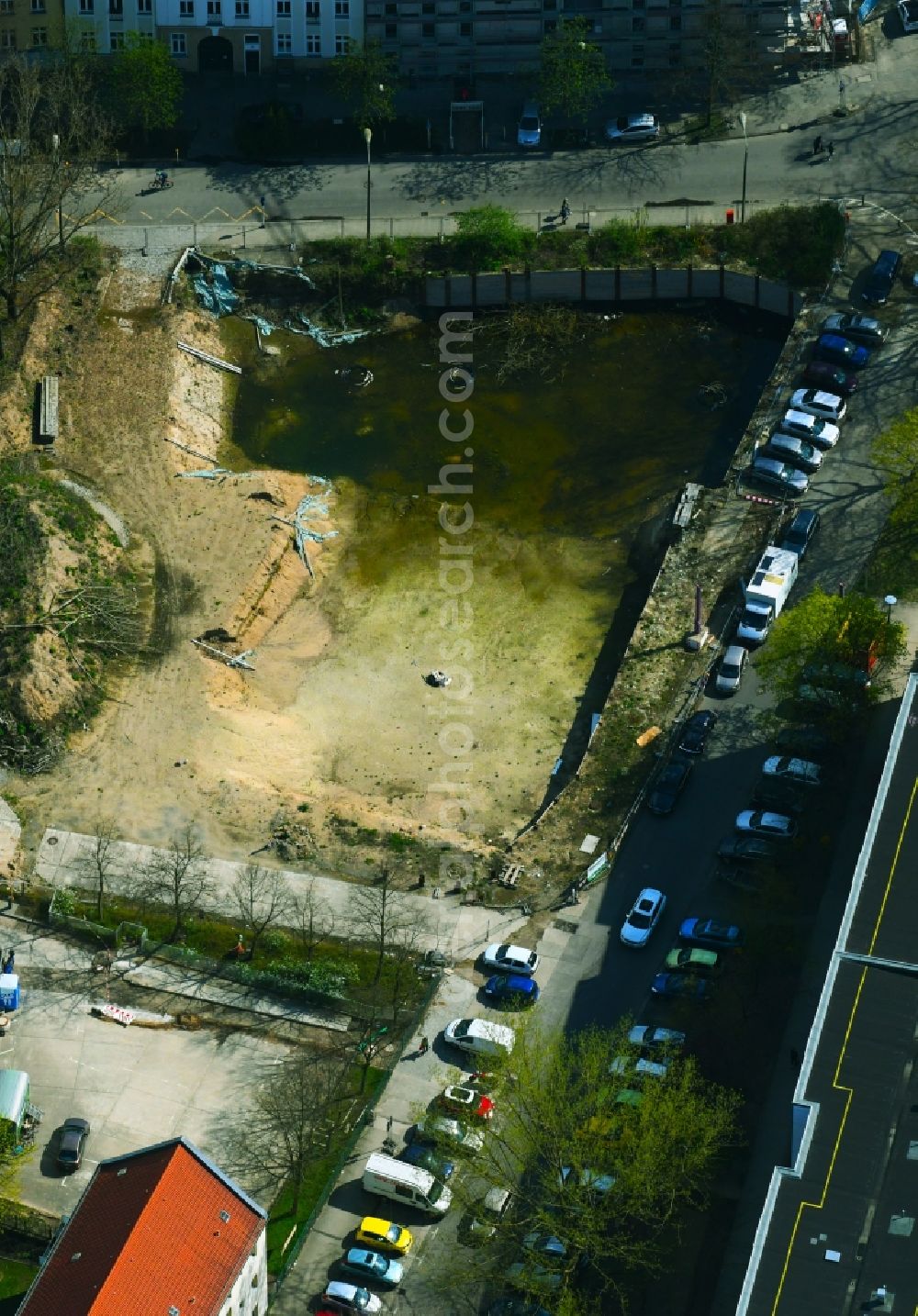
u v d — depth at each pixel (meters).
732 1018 189.75
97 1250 164.25
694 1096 176.75
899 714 187.00
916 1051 168.38
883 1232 159.50
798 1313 156.12
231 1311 167.75
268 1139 185.75
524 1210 179.38
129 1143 186.25
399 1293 175.75
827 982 171.88
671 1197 172.50
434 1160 181.50
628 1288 174.75
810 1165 162.75
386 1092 188.00
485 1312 174.38
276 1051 192.25
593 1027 190.12
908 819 180.75
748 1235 176.50
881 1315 155.62
